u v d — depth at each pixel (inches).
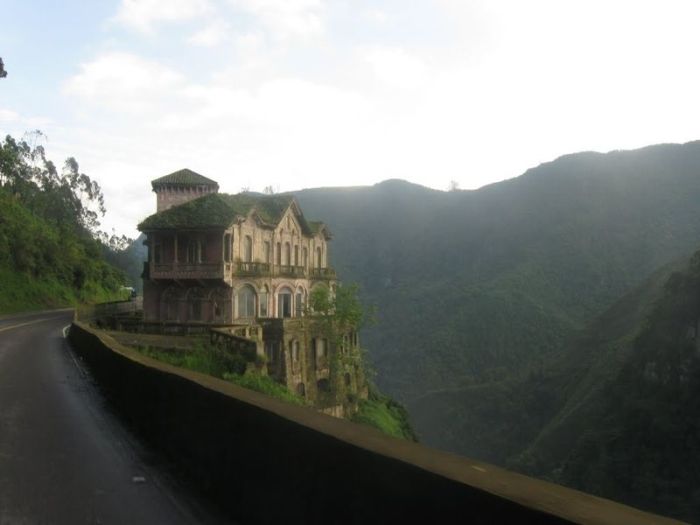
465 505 116.6
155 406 381.1
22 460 334.6
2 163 3489.2
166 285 1787.6
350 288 2023.9
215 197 1777.8
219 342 1164.5
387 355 6328.7
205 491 273.4
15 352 946.7
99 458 341.1
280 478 201.2
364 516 151.2
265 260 1914.4
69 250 3287.4
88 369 768.3
